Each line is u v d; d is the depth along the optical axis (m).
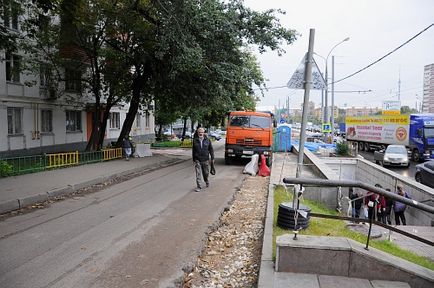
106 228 7.37
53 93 24.61
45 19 16.31
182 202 10.02
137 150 24.05
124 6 19.45
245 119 19.95
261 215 8.67
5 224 7.64
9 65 21.89
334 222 7.78
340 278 4.62
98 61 23.39
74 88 26.69
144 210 8.99
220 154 29.67
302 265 4.73
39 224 7.64
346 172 23.00
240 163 21.38
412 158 33.84
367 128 43.53
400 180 14.36
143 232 7.13
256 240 6.76
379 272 4.60
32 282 4.86
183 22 18.36
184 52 18.42
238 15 21.05
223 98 23.97
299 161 7.12
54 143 26.25
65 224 7.64
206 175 12.45
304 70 7.16
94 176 13.79
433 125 31.86
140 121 43.09
